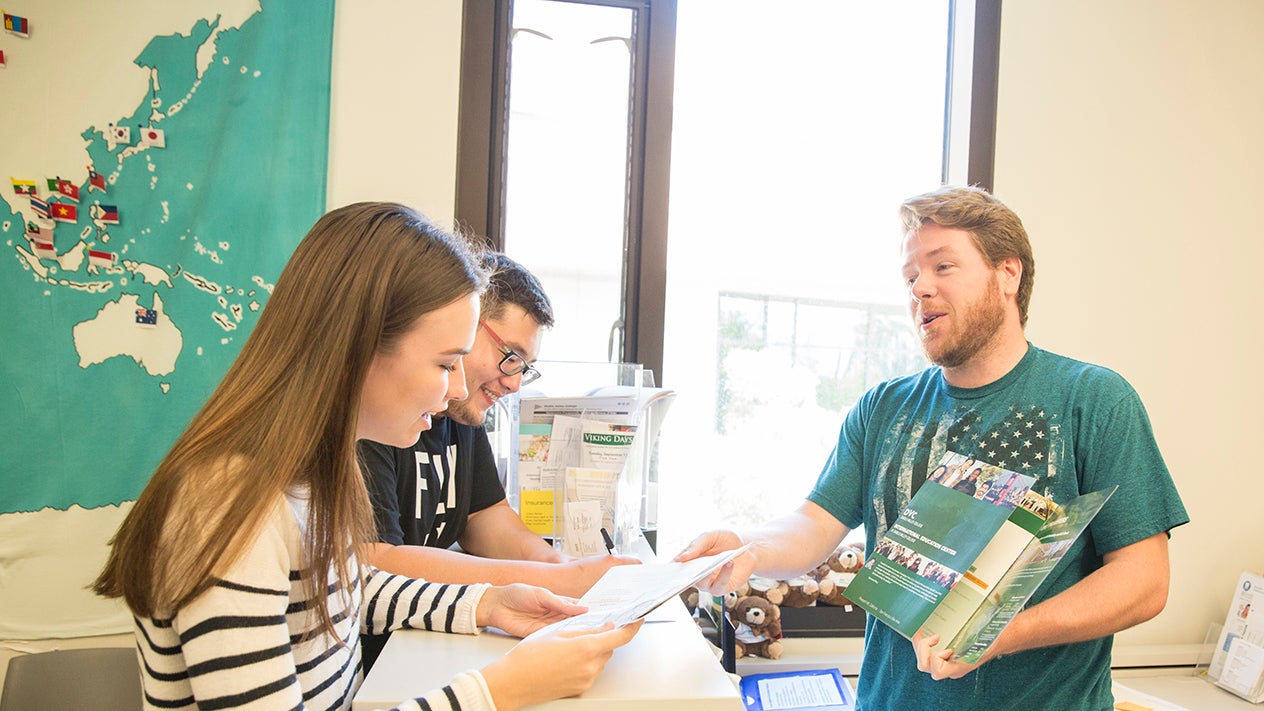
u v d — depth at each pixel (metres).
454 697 0.74
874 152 2.37
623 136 2.25
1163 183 2.35
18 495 1.88
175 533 0.69
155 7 1.93
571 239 2.23
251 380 0.76
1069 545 0.98
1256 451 2.39
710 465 2.31
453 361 0.84
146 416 1.94
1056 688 1.19
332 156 2.03
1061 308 2.30
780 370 2.34
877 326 2.38
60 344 1.89
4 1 1.86
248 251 1.98
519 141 2.20
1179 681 2.19
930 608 1.06
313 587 0.77
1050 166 2.30
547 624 0.98
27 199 1.87
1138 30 2.34
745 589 2.10
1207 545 2.36
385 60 2.05
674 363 2.29
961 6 2.34
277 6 1.99
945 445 1.31
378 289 0.77
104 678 1.56
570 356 2.23
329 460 0.77
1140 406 1.22
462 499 1.56
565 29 2.21
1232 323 2.38
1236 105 2.39
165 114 1.94
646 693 0.81
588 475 1.67
